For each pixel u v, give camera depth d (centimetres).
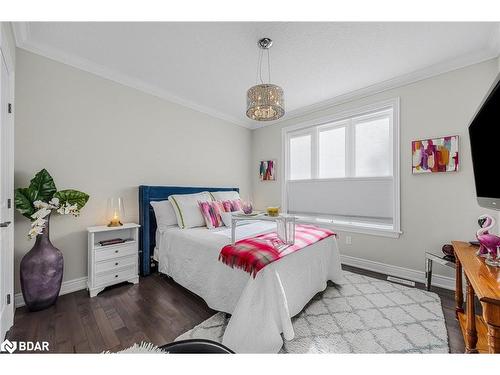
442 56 223
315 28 186
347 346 149
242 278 165
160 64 244
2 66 150
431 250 247
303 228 252
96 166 253
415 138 257
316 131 363
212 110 379
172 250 246
